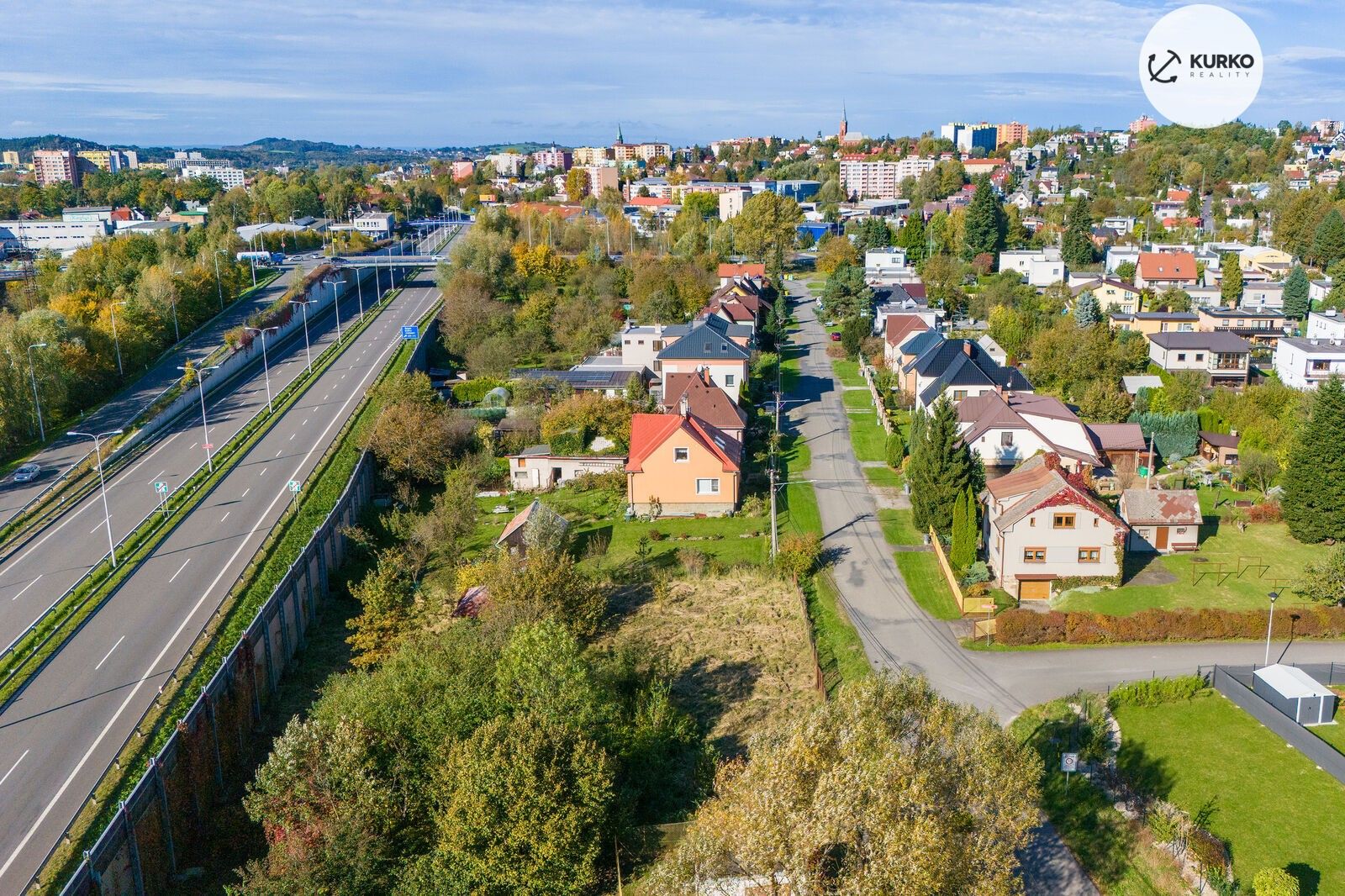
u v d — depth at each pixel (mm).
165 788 43156
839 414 110312
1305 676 51250
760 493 86500
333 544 76000
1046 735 48906
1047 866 40031
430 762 41625
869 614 63875
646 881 35938
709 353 112312
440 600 68375
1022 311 138625
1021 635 58719
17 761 46062
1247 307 155500
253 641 55875
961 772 34031
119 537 73125
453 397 118688
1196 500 70812
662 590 68188
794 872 31156
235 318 153125
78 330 114125
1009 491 69000
